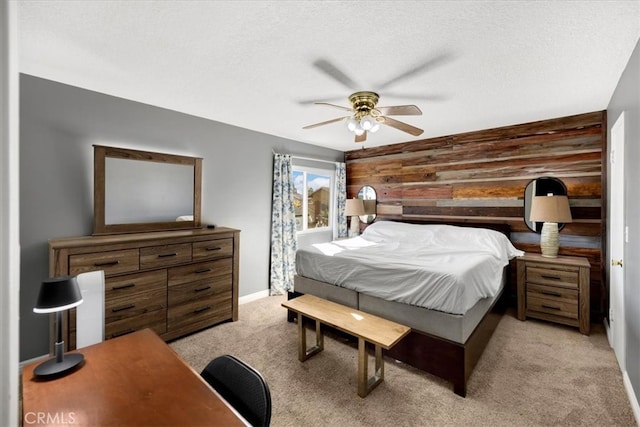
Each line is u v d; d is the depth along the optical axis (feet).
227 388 3.86
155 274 8.74
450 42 5.95
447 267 8.00
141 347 4.47
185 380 3.67
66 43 6.15
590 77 7.61
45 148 8.04
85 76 7.78
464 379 6.70
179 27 5.57
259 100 9.45
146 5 4.95
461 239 11.97
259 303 12.91
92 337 6.04
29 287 7.86
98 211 8.86
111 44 6.19
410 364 7.59
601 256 10.37
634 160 6.47
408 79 7.71
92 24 5.49
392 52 6.36
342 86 8.19
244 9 5.02
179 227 10.69
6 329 1.37
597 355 8.41
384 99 9.18
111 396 3.36
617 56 6.51
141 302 8.46
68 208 8.45
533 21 5.25
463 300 7.01
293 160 15.33
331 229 18.02
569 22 5.27
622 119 7.41
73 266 7.35
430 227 13.29
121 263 8.07
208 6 4.95
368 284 8.75
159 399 3.32
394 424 5.88
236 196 12.71
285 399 6.61
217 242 10.28
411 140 15.39
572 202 11.12
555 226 10.94
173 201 10.55
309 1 4.80
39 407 3.17
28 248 7.84
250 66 7.09
